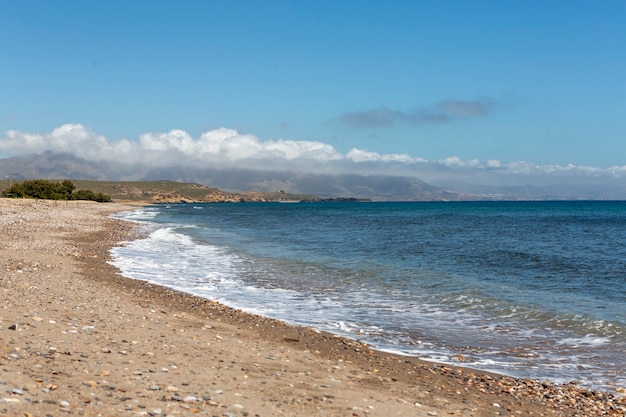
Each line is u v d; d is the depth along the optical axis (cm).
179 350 1202
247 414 809
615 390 1212
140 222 8219
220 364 1125
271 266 3198
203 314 1781
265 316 1870
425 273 2972
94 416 696
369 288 2489
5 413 645
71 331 1220
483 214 13625
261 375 1077
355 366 1273
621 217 11288
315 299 2217
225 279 2684
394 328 1748
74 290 1906
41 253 3136
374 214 13788
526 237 5688
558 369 1360
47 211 8588
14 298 1552
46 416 663
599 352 1510
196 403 825
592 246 4678
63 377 853
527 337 1661
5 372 818
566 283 2702
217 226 7662
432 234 6088
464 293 2380
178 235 5647
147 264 3153
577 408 1079
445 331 1719
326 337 1578
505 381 1239
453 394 1116
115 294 1962
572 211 16175
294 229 7050
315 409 894
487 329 1750
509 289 2508
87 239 4550
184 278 2686
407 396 1061
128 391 834
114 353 1080
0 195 14262
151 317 1588
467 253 4034
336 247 4447
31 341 1068
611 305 2148
